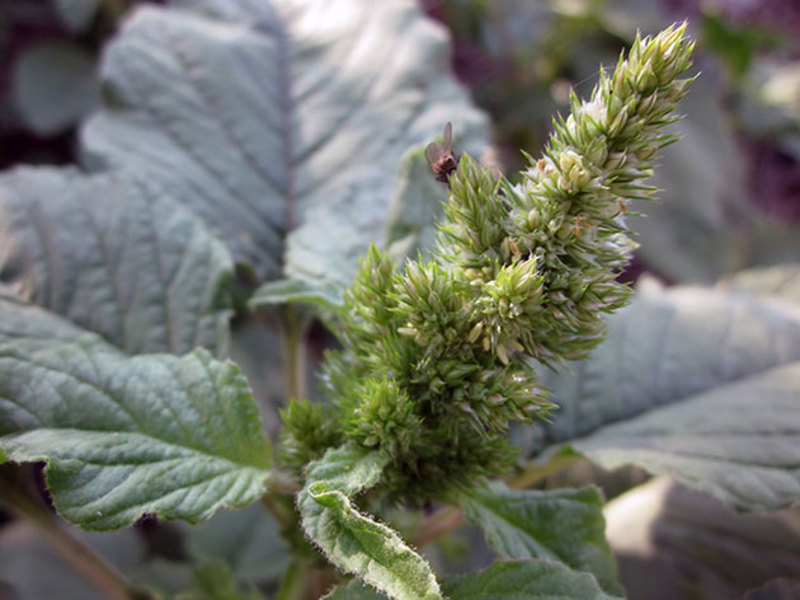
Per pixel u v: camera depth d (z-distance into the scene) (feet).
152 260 0.55
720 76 1.77
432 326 0.36
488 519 0.42
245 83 0.72
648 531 0.70
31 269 0.53
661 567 0.67
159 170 0.66
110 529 0.36
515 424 0.58
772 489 0.48
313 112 0.73
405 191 0.53
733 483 0.49
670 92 0.32
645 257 1.34
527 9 1.49
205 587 0.59
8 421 0.39
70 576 0.88
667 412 0.60
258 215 0.68
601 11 1.42
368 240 0.57
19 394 0.40
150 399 0.41
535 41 1.47
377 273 0.40
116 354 0.47
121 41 0.70
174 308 0.54
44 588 0.86
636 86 0.32
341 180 0.70
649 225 1.35
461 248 0.37
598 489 0.44
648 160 0.33
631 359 0.64
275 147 0.71
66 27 1.37
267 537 0.84
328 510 0.32
